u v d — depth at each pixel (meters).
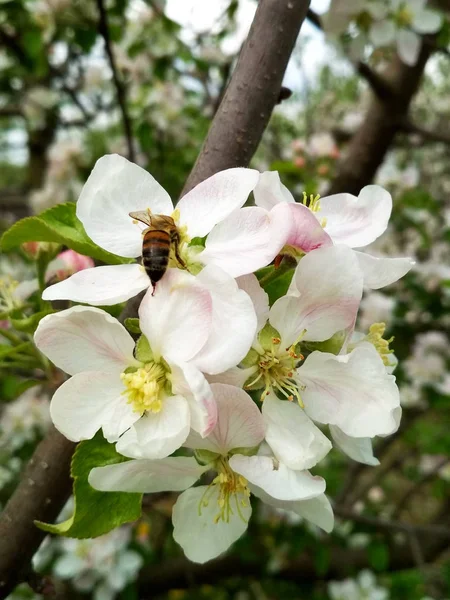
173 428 0.08
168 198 0.10
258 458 0.08
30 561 0.11
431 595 0.33
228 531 0.09
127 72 0.33
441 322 0.34
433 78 0.56
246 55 0.11
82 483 0.09
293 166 0.22
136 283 0.09
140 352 0.08
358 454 0.09
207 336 0.08
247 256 0.08
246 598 0.37
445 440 0.35
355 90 0.50
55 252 0.13
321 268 0.08
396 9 0.22
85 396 0.08
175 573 0.30
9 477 0.29
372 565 0.31
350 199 0.10
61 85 0.38
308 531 0.29
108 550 0.25
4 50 0.34
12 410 0.29
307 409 0.09
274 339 0.09
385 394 0.09
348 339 0.09
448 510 0.41
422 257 0.37
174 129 0.33
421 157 0.51
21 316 0.13
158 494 0.22
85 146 0.38
